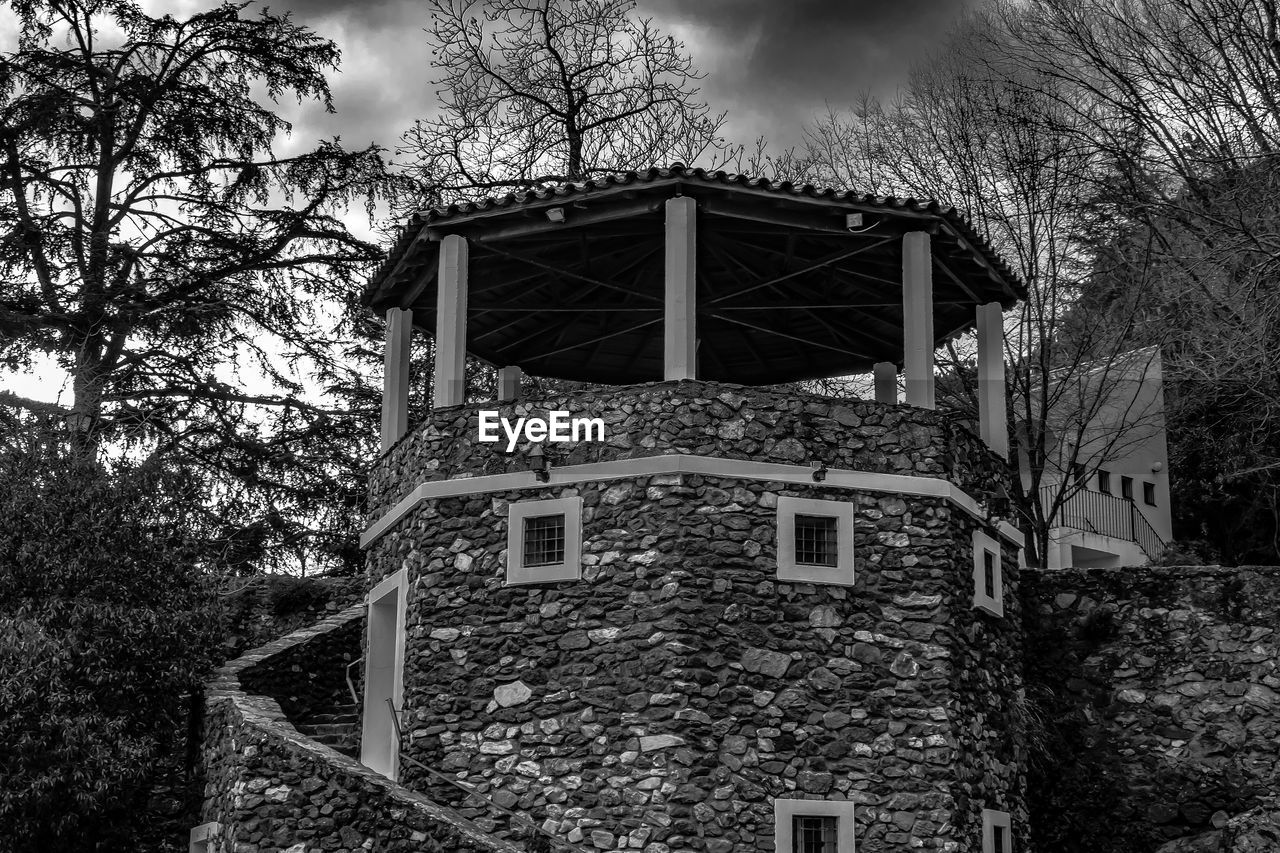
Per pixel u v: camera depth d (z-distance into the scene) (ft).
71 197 100.32
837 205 59.31
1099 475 107.14
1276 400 87.71
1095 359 95.66
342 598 81.25
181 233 102.22
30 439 71.20
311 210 103.81
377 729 63.82
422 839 50.16
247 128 103.50
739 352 78.95
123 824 64.95
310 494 100.22
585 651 55.36
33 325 93.30
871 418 58.75
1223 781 65.16
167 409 99.04
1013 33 96.99
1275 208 82.58
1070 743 67.72
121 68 103.30
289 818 51.42
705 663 53.78
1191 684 67.00
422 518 59.93
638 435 57.00
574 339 77.61
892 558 57.16
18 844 60.34
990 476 64.08
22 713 59.77
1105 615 68.95
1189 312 88.12
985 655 60.44
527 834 53.88
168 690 65.51
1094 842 66.13
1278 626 66.39
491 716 56.18
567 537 56.85
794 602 55.42
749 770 53.06
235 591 80.23
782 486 56.59
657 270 70.18
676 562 54.65
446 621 58.08
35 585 64.80
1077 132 91.81
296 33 105.70
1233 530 112.68
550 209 59.41
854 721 54.70
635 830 52.54
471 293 71.20
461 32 109.40
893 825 53.78
